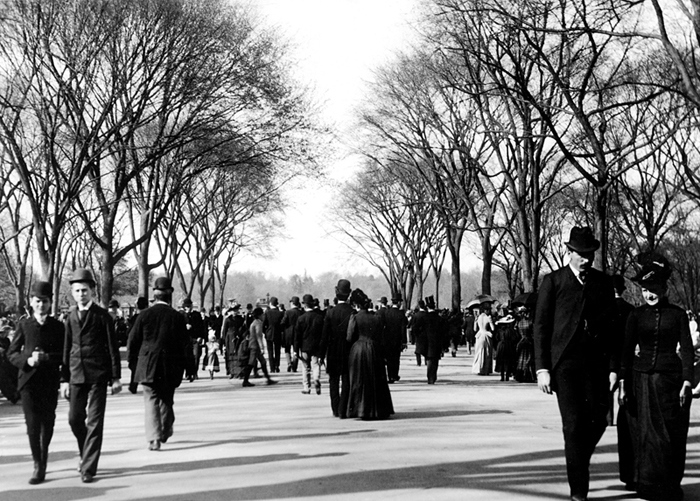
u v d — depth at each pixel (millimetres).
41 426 7652
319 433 10680
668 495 6586
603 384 6543
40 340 7707
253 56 24891
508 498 6652
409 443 9711
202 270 49594
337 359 12594
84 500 6766
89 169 24484
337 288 12680
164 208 28156
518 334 21344
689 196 27266
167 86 24203
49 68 22688
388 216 47938
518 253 24750
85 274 8008
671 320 6766
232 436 10523
